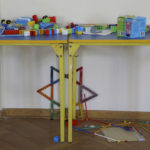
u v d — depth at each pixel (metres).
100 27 2.39
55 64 2.66
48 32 2.27
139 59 2.59
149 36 2.11
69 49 2.03
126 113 2.71
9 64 2.69
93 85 2.69
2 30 2.20
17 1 2.52
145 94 2.67
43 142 2.27
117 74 2.64
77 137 2.35
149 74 2.62
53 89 2.71
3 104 2.75
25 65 2.68
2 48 2.65
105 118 2.73
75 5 2.51
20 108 2.77
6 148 2.18
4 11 2.55
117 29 2.14
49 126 2.56
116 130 2.47
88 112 2.73
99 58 2.62
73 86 2.63
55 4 2.51
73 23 2.49
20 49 2.64
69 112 2.18
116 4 2.47
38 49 2.63
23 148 2.18
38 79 2.71
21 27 2.29
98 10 2.50
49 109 2.75
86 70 2.65
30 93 2.74
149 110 2.70
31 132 2.44
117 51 2.59
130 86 2.66
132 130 2.46
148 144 2.26
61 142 2.27
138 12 2.47
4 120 2.68
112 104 2.71
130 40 1.95
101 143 2.27
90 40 1.97
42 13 2.54
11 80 2.73
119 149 2.18
